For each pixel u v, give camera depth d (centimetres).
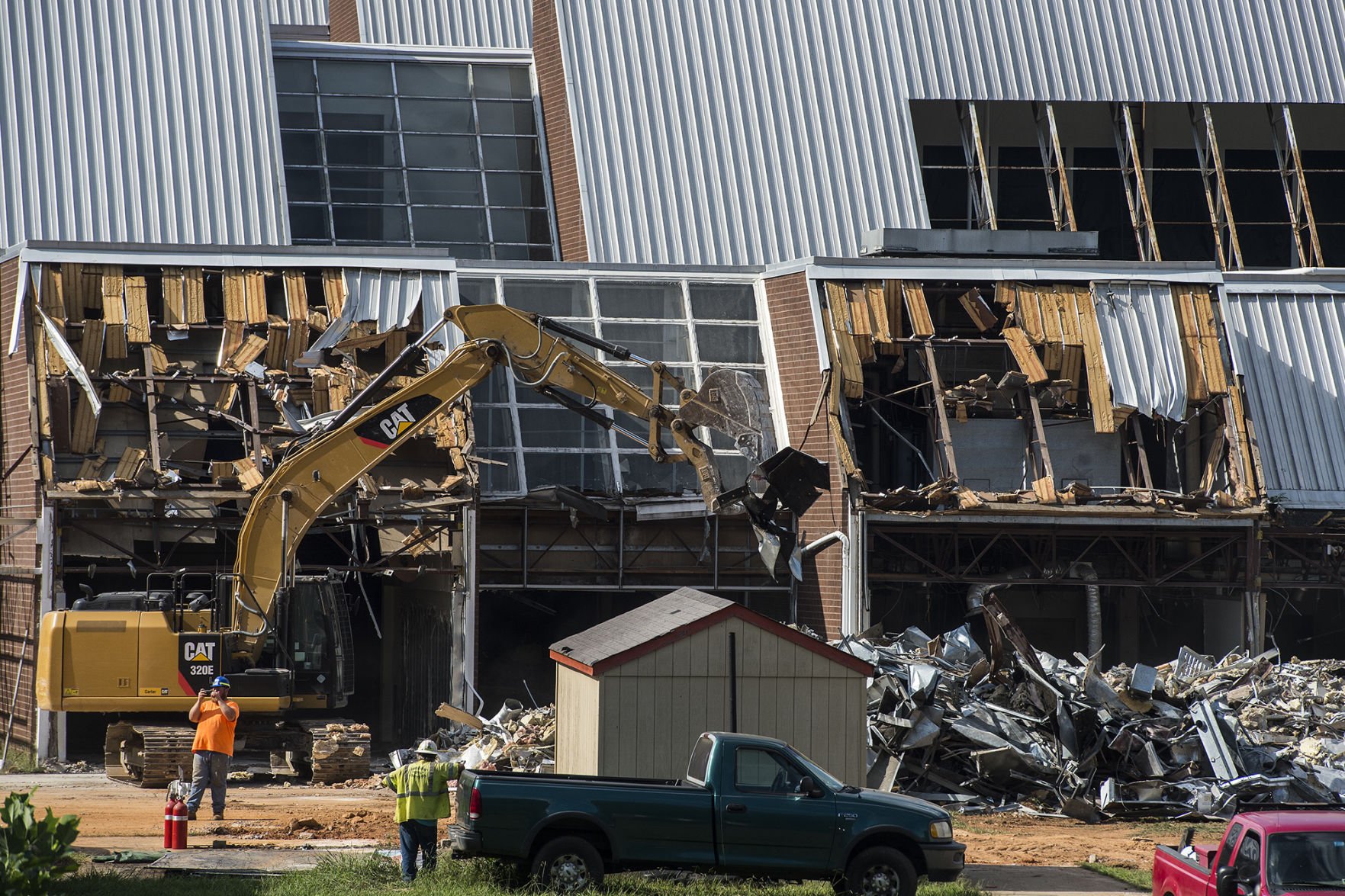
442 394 11588
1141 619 19438
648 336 17588
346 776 12588
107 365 15212
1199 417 17550
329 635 12800
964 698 11744
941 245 18300
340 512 14738
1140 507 16012
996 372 18012
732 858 7506
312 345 15725
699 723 8781
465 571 14612
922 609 18800
